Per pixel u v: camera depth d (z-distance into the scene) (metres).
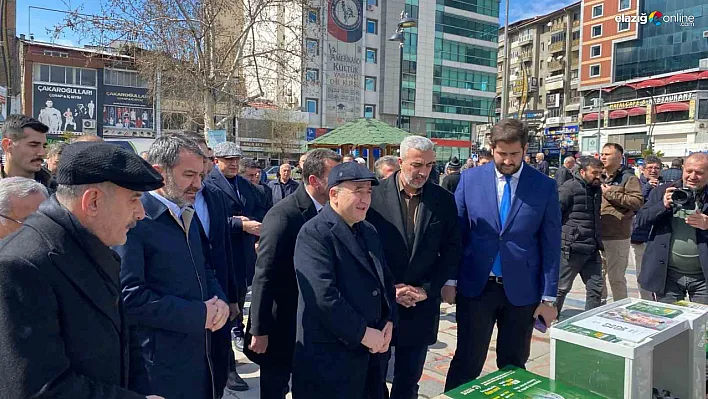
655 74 48.88
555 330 1.84
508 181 3.06
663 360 2.02
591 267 5.04
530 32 65.75
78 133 31.22
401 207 3.12
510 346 3.07
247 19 14.41
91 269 1.40
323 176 2.97
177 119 26.28
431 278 3.07
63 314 1.33
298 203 2.99
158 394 2.17
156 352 2.17
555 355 1.84
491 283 3.05
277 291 2.91
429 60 49.09
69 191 1.39
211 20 12.98
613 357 1.66
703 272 3.51
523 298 2.98
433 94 49.84
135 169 1.43
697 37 46.28
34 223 1.35
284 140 35.25
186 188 2.36
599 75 53.25
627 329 1.81
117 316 1.51
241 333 4.71
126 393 1.42
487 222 3.05
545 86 64.00
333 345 2.40
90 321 1.39
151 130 33.16
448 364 4.29
